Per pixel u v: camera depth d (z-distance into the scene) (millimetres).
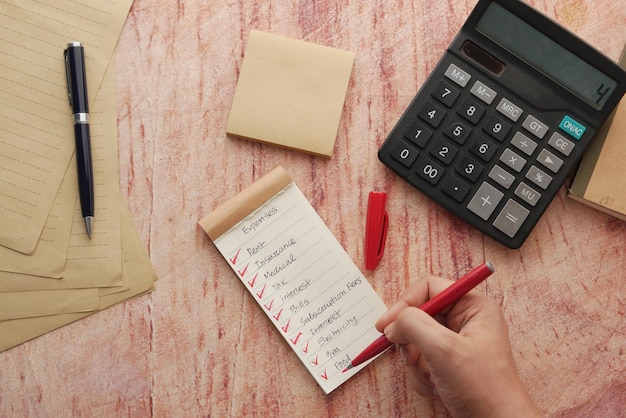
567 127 687
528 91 694
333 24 732
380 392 690
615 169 693
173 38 729
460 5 734
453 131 695
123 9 727
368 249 697
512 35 693
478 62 703
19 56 713
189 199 710
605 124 702
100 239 699
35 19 718
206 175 714
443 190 691
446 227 711
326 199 715
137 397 688
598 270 706
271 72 715
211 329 695
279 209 706
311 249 703
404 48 731
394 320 654
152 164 713
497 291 704
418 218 712
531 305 703
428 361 605
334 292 699
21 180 699
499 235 687
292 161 718
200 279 701
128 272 698
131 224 704
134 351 692
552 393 693
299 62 715
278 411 688
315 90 712
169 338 693
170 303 697
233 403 688
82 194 690
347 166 717
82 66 700
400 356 695
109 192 705
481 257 708
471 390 601
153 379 689
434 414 688
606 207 690
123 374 689
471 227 711
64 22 720
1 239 691
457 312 664
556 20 731
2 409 684
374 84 726
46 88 712
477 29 700
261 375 691
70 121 710
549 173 687
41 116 708
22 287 691
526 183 688
